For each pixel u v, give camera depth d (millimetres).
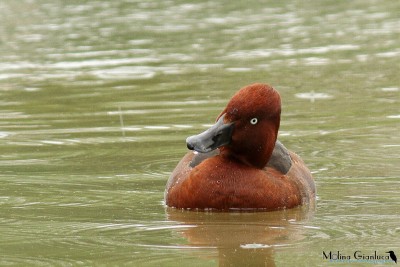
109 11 27719
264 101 11477
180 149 14320
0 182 12711
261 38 23953
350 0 29641
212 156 11836
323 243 10133
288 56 21844
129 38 24016
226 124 11414
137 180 12875
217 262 9500
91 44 23328
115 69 20719
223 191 11352
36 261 9539
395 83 18891
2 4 28641
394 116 16250
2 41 23859
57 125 15922
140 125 15812
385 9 27859
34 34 24562
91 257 9672
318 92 18234
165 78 19750
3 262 9516
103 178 12945
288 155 12266
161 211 11500
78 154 14125
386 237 10312
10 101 17844
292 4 28969
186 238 10383
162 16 26938
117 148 14422
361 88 18516
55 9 27922
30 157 13953
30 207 11633
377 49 22406
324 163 13625
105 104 17453
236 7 28375
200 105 17172
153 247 10039
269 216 11281
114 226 10828
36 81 19641
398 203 11773
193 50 22609
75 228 10766
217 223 10984
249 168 11547
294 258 9617
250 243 10172
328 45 22969
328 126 15680
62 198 12039
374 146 14438
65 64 21266
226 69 20531
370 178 12906
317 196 12164
